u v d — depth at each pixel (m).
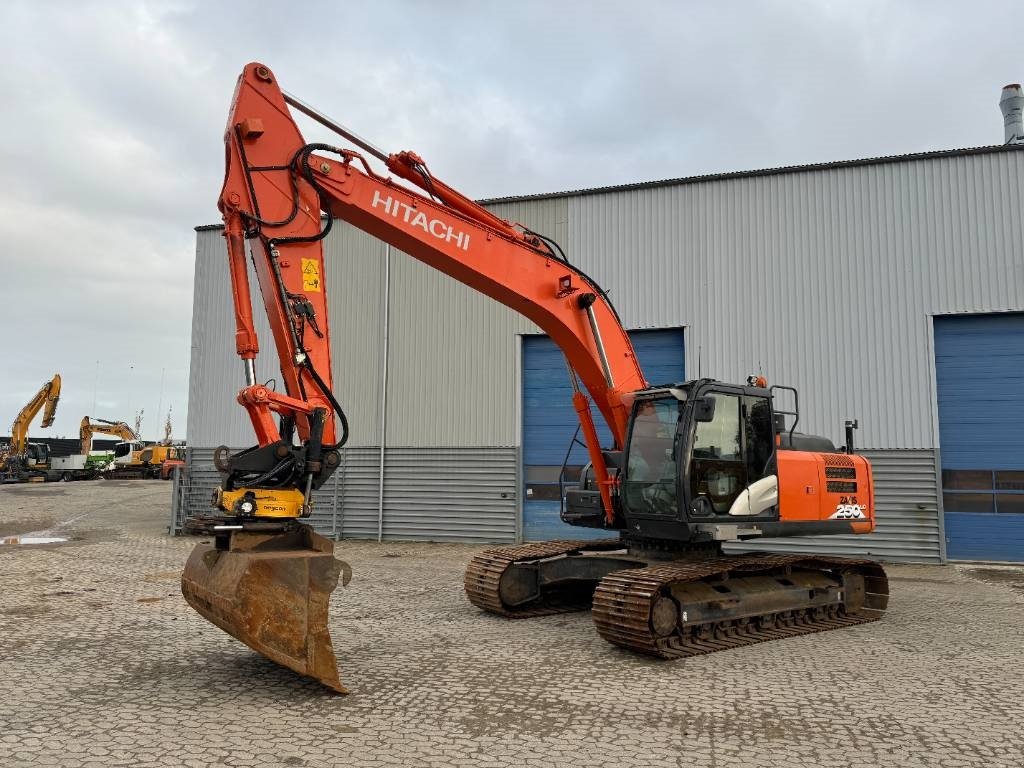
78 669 6.20
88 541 16.12
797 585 8.52
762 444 8.41
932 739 4.77
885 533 14.16
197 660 6.49
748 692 5.79
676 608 7.20
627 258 16.03
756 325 15.16
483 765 4.27
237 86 6.57
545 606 9.27
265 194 6.43
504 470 16.28
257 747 4.49
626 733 4.83
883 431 14.30
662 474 7.99
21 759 4.26
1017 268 13.91
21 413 40.34
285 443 5.87
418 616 8.70
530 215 16.70
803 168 15.12
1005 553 13.75
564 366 16.44
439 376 16.88
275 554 5.51
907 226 14.55
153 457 44.75
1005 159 14.20
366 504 17.08
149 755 4.35
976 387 14.14
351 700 5.43
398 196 7.25
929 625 8.63
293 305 6.28
